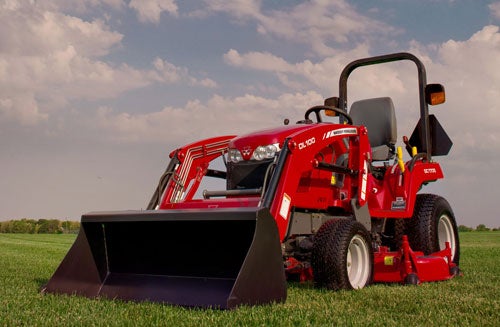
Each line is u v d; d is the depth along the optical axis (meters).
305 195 4.57
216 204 4.31
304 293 4.06
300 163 4.22
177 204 4.59
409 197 5.48
